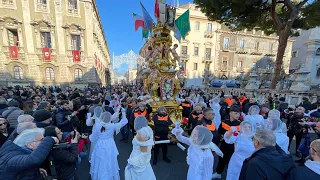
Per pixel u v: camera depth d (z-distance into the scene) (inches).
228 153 142.5
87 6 934.4
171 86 233.0
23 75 864.3
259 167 71.8
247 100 317.7
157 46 235.5
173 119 225.0
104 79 1601.9
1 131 122.9
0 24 815.1
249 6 486.3
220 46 1337.4
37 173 77.5
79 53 924.6
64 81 916.0
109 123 137.6
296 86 401.4
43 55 863.1
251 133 114.0
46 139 79.2
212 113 149.1
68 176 98.3
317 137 148.5
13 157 70.5
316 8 438.6
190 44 1258.0
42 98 282.5
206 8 505.7
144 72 241.4
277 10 558.9
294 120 194.5
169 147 218.1
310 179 63.9
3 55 831.7
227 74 1369.3
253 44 1430.9
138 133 100.6
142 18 244.8
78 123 180.9
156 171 162.4
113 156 134.3
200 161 102.7
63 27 890.1
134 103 249.3
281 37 499.5
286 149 118.0
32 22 842.8
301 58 1503.4
